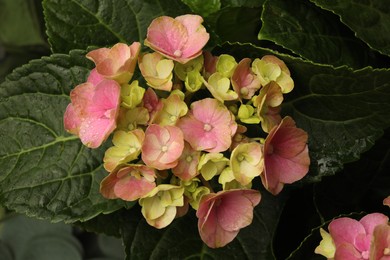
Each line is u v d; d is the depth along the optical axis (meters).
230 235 0.73
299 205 0.79
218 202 0.73
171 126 0.71
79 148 0.76
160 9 0.78
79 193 0.75
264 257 0.77
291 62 0.73
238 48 0.75
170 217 0.72
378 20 0.76
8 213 1.02
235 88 0.71
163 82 0.71
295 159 0.73
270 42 0.80
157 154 0.71
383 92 0.73
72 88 0.76
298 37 0.75
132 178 0.72
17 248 1.00
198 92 0.75
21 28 1.04
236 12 0.79
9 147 0.76
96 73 0.73
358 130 0.76
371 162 0.79
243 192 0.72
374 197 0.79
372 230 0.70
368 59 0.77
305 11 0.76
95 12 0.78
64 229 1.00
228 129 0.71
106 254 0.98
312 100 0.75
